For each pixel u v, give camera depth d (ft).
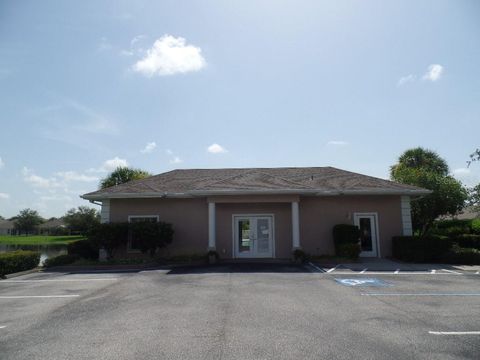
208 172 76.84
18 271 50.60
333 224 61.46
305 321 23.93
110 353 18.63
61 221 335.67
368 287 35.58
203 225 62.03
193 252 60.64
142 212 62.85
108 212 63.16
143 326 23.16
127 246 61.31
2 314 27.14
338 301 29.63
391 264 52.49
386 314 25.58
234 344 19.67
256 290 34.19
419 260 54.08
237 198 58.29
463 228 85.15
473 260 52.70
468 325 22.90
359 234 58.23
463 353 18.19
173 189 63.77
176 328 22.59
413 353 18.20
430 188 80.43
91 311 27.35
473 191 83.20
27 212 336.70
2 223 355.77
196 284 37.47
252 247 61.77
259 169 77.92
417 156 115.75
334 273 44.42
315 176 70.13
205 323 23.59
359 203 61.82
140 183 68.03
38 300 31.83
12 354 18.81
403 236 56.95
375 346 19.22
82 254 60.49
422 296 31.50
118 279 41.78
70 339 20.95
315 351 18.54
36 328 23.31
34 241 223.92
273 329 22.25
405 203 61.46
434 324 23.12
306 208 62.03
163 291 34.19
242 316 25.21
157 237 56.65
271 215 62.23
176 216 62.49
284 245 61.46
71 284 39.52
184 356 18.06
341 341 20.03
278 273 44.50
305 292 33.22
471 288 35.06
